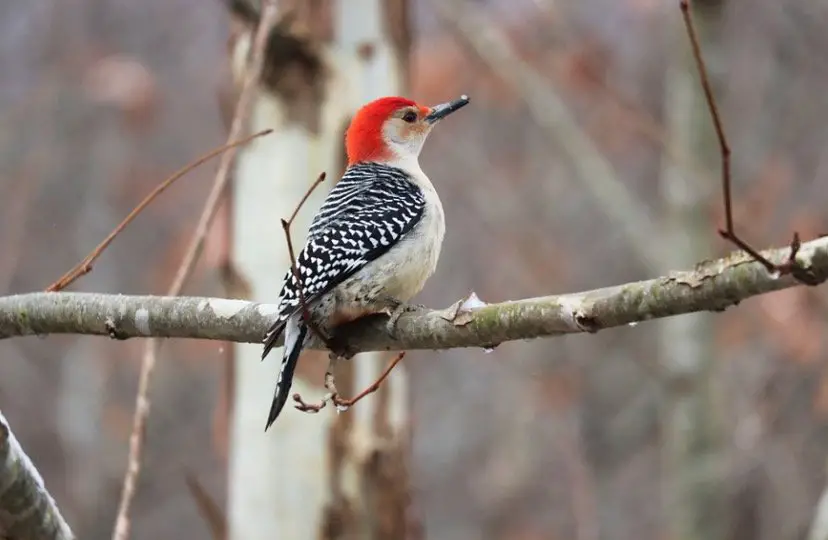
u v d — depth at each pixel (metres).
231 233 9.73
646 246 13.87
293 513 9.52
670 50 14.74
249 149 9.71
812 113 17.50
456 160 18.55
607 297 5.42
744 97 17.55
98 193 18.70
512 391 17.97
